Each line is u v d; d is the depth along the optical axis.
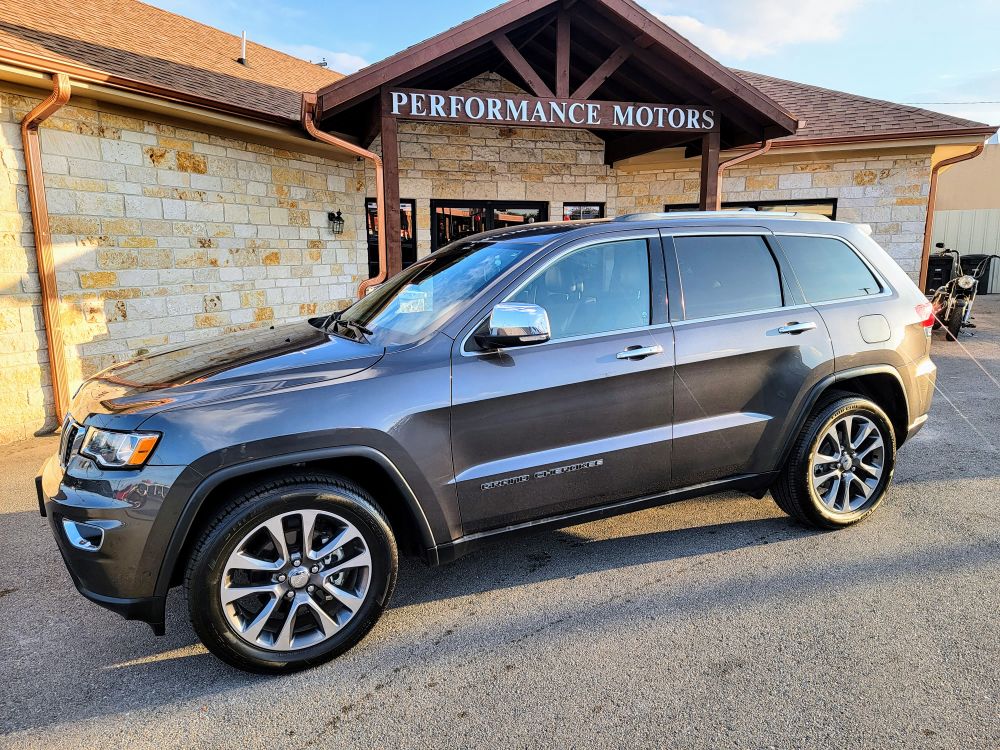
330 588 2.69
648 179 10.90
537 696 2.47
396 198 6.77
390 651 2.79
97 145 6.59
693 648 2.73
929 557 3.45
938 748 2.15
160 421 2.45
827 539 3.71
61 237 6.38
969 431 5.75
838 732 2.24
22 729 2.37
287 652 2.63
